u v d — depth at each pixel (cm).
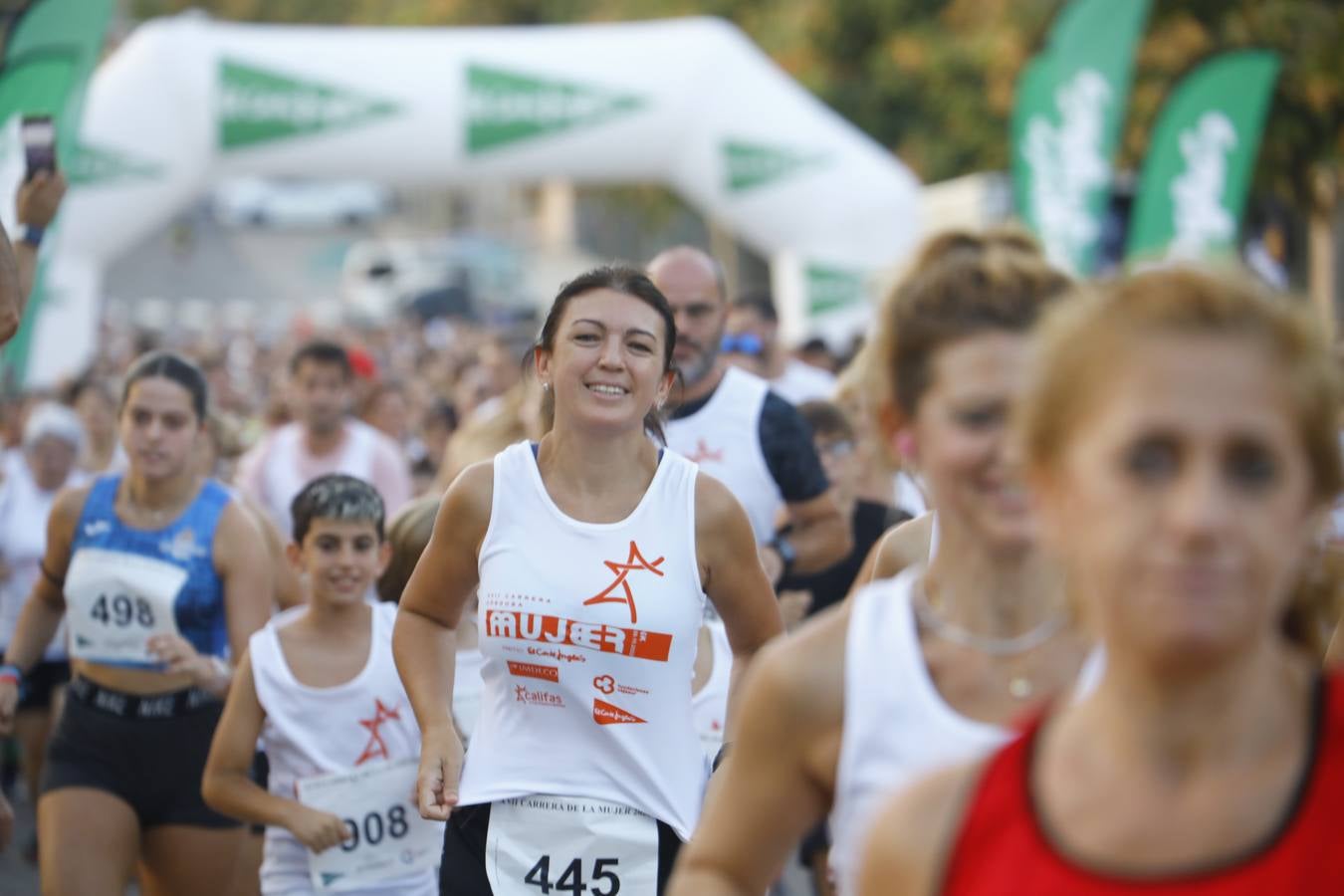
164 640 1773
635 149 5166
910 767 750
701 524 1373
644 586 1344
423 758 1394
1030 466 576
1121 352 534
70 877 1783
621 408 1373
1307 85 6081
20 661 1975
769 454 1956
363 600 1778
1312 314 541
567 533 1356
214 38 5006
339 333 9088
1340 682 563
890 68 8800
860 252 5141
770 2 9594
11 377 3575
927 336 772
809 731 778
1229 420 516
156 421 1850
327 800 1697
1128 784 554
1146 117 6325
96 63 2736
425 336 11019
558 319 1403
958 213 6081
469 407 4644
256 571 1888
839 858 798
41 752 2741
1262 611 519
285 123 4981
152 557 1862
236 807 1700
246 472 2772
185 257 19050
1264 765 547
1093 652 774
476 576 1421
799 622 1953
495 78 5028
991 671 780
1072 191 4344
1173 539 509
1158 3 6303
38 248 1747
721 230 10619
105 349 7825
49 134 1752
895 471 873
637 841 1341
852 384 2202
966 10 8400
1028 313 760
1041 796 571
